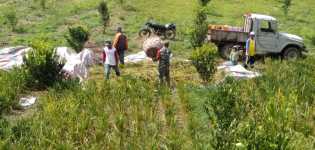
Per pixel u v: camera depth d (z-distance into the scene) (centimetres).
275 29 2336
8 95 1386
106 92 1446
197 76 1861
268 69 1730
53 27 3003
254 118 1137
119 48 1912
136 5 3688
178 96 1501
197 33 2381
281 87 1439
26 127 1083
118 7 3591
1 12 3356
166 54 1636
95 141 1052
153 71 1941
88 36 2491
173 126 1151
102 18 2894
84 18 3241
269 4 4044
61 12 3419
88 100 1352
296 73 1594
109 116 1255
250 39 1997
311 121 1219
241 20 3412
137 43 2705
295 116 1177
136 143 1040
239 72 1830
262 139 721
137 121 1169
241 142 721
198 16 2512
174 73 1920
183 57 2392
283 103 1094
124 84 1532
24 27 2989
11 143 995
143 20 3256
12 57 1978
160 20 3278
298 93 1373
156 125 1159
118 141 1044
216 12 3606
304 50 2395
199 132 1123
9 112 1322
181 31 2991
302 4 4194
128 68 2014
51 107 1241
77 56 2006
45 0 3688
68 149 991
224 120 1009
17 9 3459
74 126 1109
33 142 1009
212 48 1712
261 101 1352
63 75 1661
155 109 1327
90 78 1811
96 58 2166
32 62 1581
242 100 1241
